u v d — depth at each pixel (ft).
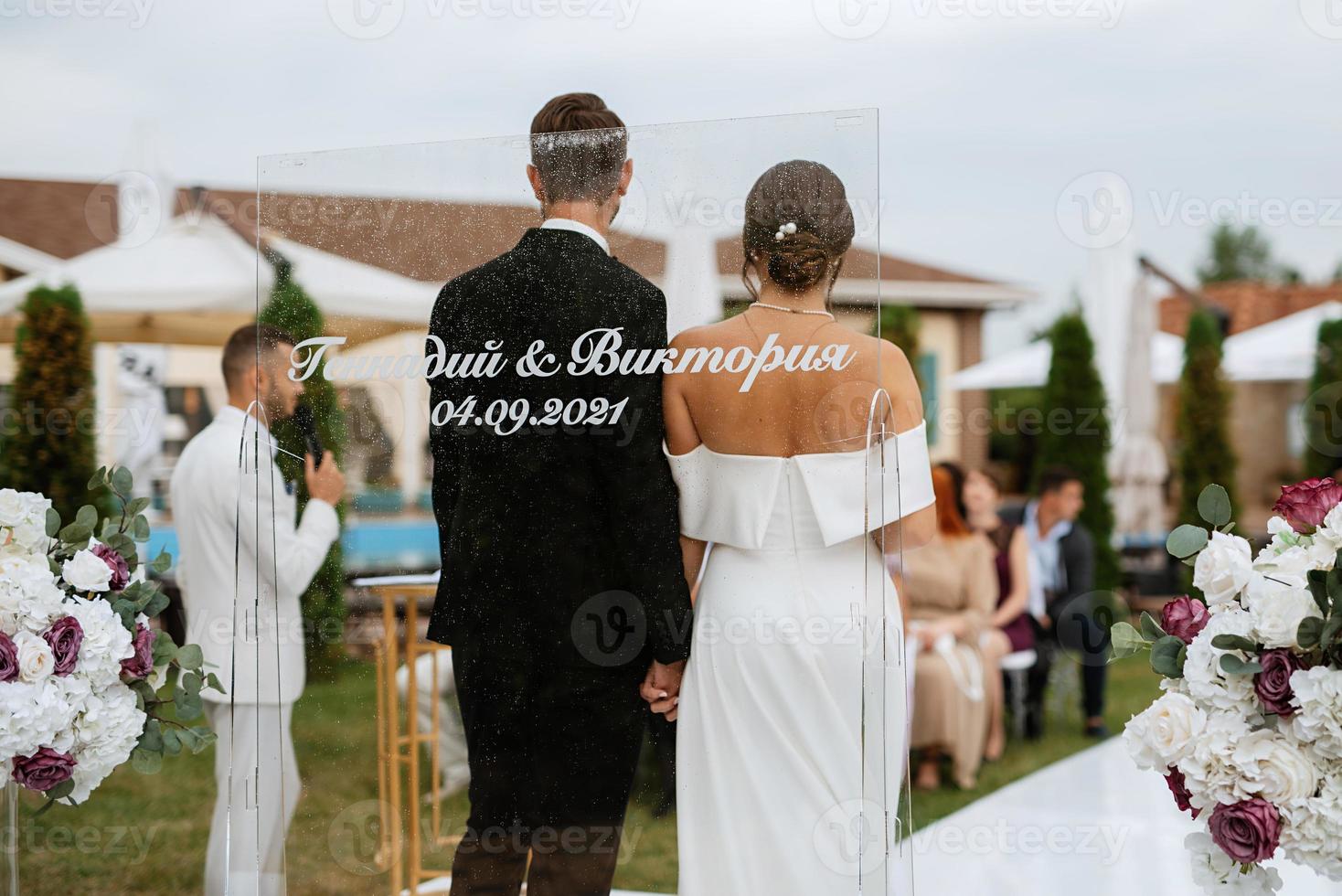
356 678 6.97
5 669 6.55
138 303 17.88
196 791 17.01
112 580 7.38
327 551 6.97
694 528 6.78
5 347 18.34
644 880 6.81
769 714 6.67
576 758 6.84
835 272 6.43
